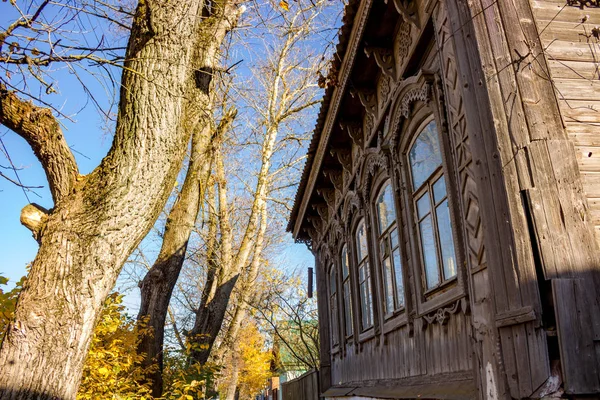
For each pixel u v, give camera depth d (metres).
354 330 9.85
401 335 7.20
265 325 18.72
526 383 3.39
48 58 4.12
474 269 4.32
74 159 4.27
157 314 8.69
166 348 9.43
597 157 3.99
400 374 7.17
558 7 4.46
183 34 4.59
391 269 7.57
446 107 5.16
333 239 11.86
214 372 10.18
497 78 4.04
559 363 3.25
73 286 3.75
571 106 4.13
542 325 3.33
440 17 5.27
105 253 3.93
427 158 6.20
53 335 3.61
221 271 12.85
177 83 4.51
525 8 4.33
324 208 12.84
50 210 4.16
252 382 39.38
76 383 3.71
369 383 8.74
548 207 3.61
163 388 8.48
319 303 13.45
